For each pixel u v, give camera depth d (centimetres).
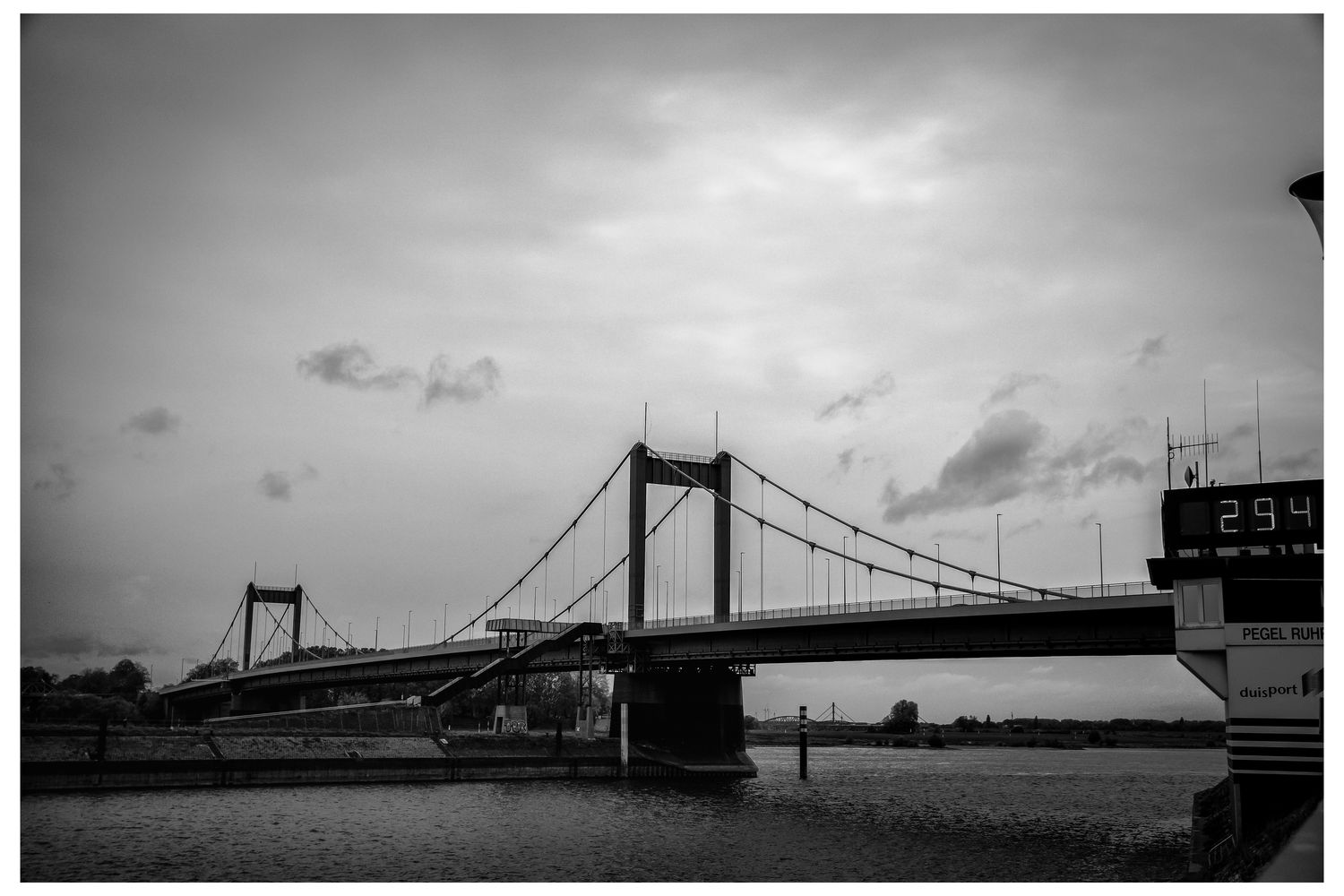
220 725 15538
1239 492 7625
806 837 10331
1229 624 7350
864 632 13775
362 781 15088
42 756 13438
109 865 8450
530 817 11550
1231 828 8400
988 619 12238
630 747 17812
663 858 9050
